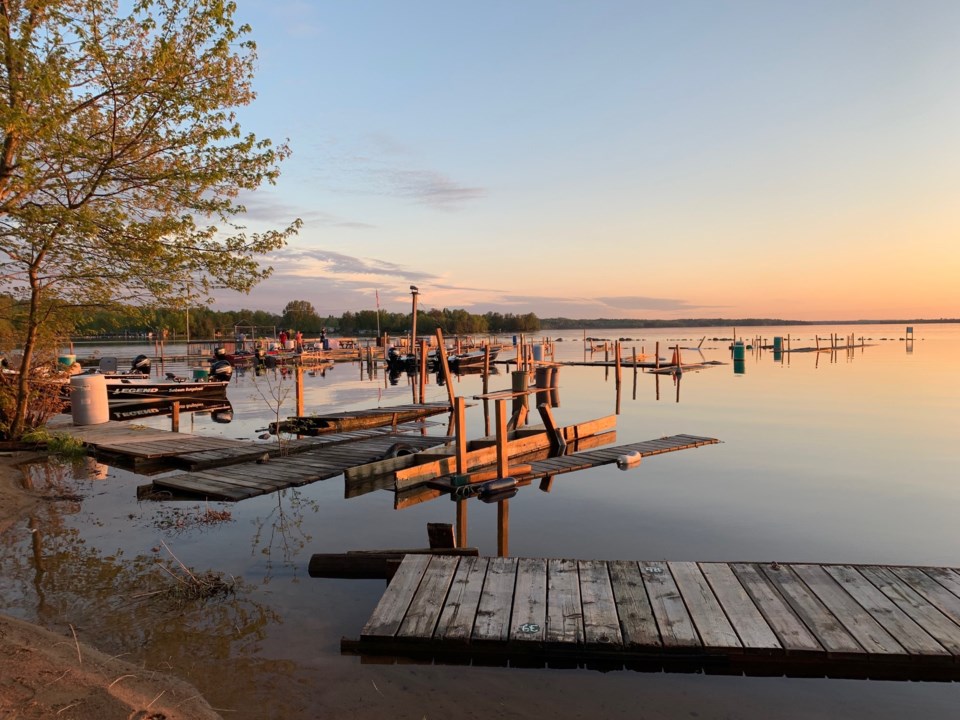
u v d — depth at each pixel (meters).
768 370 41.28
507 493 11.22
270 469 12.12
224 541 8.06
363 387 34.16
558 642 4.87
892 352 62.41
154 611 5.80
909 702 4.49
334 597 6.25
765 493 11.16
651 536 8.76
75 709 3.78
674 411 22.78
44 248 11.47
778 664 4.80
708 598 5.67
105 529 8.40
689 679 4.74
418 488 11.39
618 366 28.12
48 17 10.25
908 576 6.17
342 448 14.35
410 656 4.99
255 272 12.69
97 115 11.04
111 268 12.27
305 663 4.88
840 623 5.19
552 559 6.65
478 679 4.71
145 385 24.17
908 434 17.28
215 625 5.54
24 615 5.61
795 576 6.18
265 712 4.18
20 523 8.61
